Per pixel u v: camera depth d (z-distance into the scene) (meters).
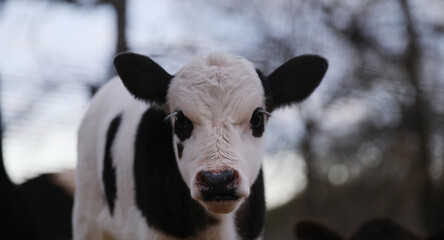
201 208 5.41
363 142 18.03
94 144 6.68
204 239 5.52
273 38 15.90
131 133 5.91
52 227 12.44
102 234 6.49
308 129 16.34
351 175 19.17
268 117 5.39
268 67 15.26
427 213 17.84
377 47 17.95
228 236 5.56
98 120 6.74
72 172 12.76
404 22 18.06
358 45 17.73
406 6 18.03
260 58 15.29
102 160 6.33
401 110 17.38
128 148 5.88
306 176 16.69
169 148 5.45
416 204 19.11
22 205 3.03
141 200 5.61
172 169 5.39
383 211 19.33
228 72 5.01
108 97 6.78
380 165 18.77
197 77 5.01
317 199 18.00
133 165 5.76
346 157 18.36
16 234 2.97
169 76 5.33
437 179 18.25
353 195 19.47
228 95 4.88
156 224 5.47
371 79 16.98
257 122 5.02
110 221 6.29
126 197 5.89
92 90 12.71
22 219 3.01
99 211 6.55
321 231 7.05
